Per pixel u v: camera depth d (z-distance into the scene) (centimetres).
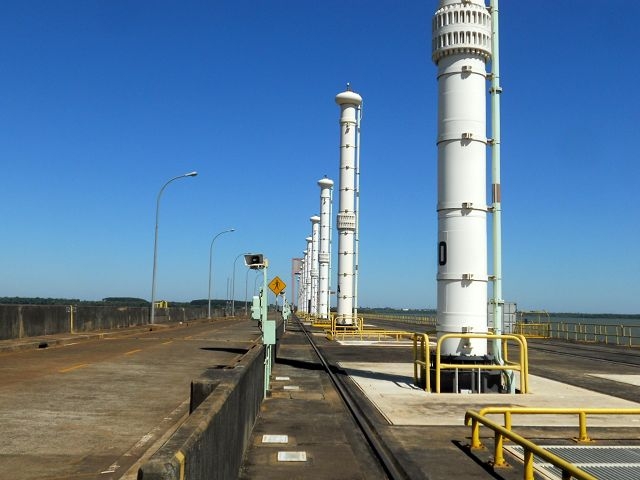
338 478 782
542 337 4972
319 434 1030
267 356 1438
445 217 1650
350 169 5244
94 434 1009
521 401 1389
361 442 980
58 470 802
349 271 5203
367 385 1641
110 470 805
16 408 1218
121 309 4553
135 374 1816
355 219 5222
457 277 1617
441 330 1631
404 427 1094
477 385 1534
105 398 1366
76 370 1878
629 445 972
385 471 818
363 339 4016
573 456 903
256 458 868
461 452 920
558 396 1470
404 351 2958
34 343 2719
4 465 820
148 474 344
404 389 1566
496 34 1697
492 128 1684
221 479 569
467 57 1652
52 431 1023
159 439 984
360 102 5225
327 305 7456
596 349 3519
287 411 1234
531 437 1024
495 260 1667
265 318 1416
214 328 5494
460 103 1647
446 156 1656
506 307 1855
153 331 4544
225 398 608
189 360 2272
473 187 1633
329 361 2378
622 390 1619
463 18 1644
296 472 802
